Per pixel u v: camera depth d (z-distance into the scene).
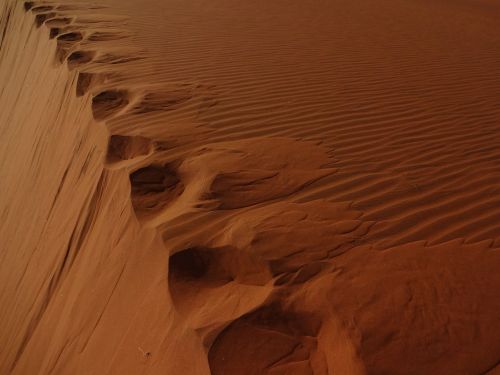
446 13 11.81
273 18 9.11
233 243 2.39
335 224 2.54
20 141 6.89
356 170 3.19
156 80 5.12
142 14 9.00
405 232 2.50
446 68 6.23
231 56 6.20
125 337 2.33
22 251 4.55
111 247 2.89
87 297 2.84
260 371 1.81
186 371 1.92
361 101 4.68
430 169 3.24
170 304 2.20
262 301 2.04
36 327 3.41
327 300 2.00
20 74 9.20
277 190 2.90
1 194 6.38
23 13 10.92
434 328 1.85
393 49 7.15
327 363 1.79
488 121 4.28
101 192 3.44
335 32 8.16
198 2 10.50
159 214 2.82
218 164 3.19
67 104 5.47
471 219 2.62
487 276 2.14
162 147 3.50
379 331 1.84
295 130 3.87
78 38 7.38
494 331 1.85
